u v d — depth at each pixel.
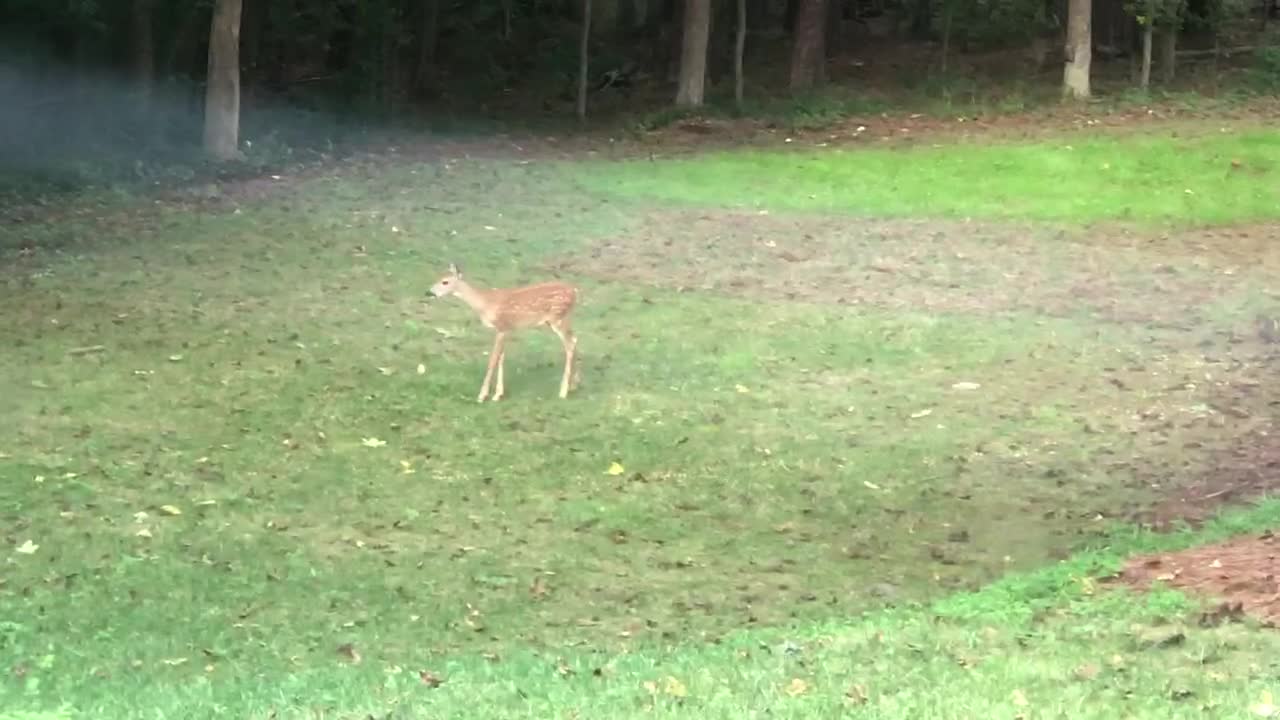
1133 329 16.11
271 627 8.73
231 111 25.91
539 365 14.83
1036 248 20.03
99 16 29.47
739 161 26.25
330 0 33.28
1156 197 22.77
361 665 7.98
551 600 9.25
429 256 19.30
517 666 7.75
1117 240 20.45
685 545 10.35
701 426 13.05
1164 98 29.73
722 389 14.12
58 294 16.97
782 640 8.09
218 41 25.69
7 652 8.20
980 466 11.96
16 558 9.77
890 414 13.37
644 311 16.86
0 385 13.60
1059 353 15.22
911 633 7.98
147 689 7.53
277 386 13.88
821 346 15.50
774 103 32.06
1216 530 9.83
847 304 17.20
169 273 18.09
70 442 12.21
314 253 19.30
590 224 21.41
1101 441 12.50
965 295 17.62
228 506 10.98
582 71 33.06
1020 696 6.46
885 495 11.34
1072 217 21.86
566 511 11.05
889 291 17.81
